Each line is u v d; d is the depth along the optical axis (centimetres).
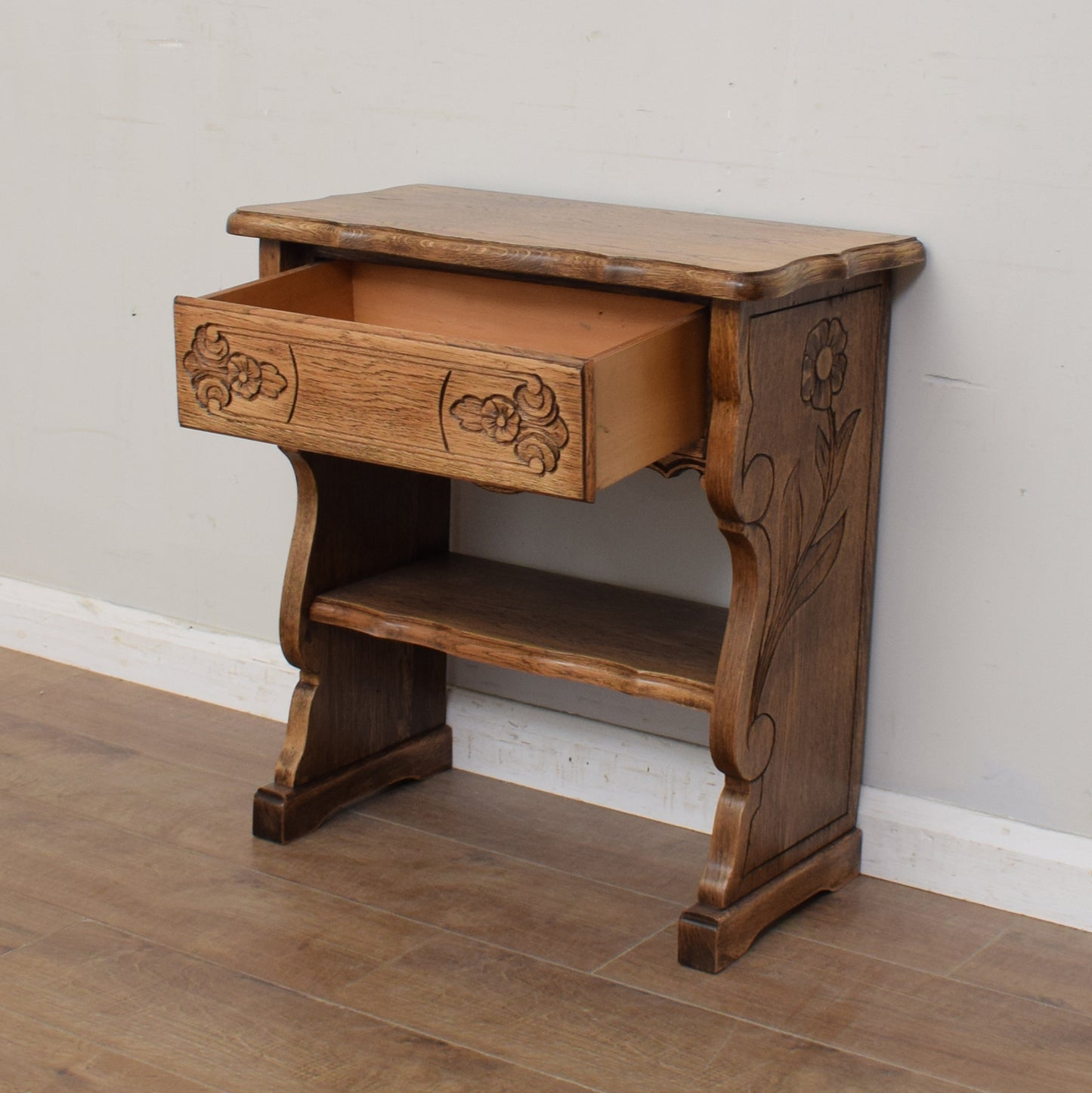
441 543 254
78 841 230
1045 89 198
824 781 219
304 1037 185
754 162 220
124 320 279
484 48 237
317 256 223
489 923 212
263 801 232
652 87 225
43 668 296
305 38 251
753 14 215
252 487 274
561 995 196
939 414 213
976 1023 193
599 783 249
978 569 215
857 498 213
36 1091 174
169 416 280
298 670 274
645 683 206
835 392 203
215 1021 188
